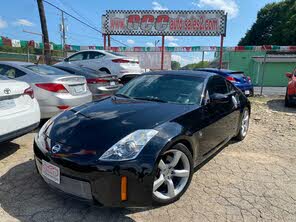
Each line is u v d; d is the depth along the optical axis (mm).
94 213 2760
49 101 5211
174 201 2986
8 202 2900
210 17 16203
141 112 3127
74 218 2674
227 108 4281
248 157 4438
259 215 2811
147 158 2537
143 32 16641
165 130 2799
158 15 16469
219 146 4125
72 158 2553
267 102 11047
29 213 2729
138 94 3957
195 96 3723
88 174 2473
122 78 10117
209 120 3549
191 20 16359
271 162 4250
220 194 3195
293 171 3922
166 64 19719
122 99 3773
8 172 3580
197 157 3338
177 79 4094
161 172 2805
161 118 2988
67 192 2676
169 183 2887
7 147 4496
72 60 11062
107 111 3201
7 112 3697
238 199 3100
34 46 14031
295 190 3354
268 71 27625
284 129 6391
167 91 3871
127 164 2469
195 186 3367
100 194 2494
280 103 10859
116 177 2459
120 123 2836
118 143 2568
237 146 4996
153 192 2699
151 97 3809
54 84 5234
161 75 4285
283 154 4645
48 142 2838
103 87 6895
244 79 11102
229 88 4844
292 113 8594
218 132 3908
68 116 3230
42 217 2674
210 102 3803
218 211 2855
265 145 5109
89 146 2590
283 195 3223
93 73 7105
